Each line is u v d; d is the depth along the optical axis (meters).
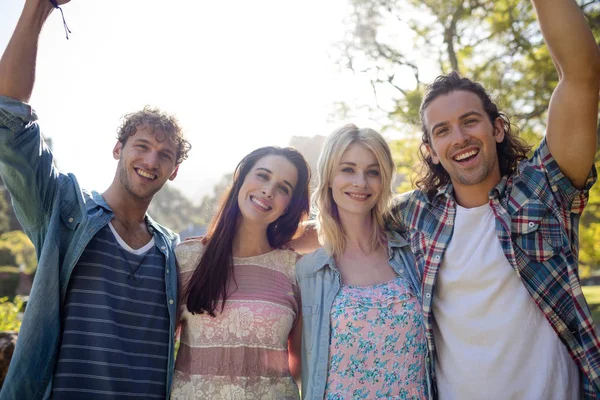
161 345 2.99
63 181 3.02
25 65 2.71
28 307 2.71
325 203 3.37
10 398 2.63
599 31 8.11
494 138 2.97
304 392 3.04
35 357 2.66
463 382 2.72
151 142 3.15
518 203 2.80
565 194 2.70
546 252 2.67
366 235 3.37
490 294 2.72
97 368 2.73
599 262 9.28
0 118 2.62
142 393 2.85
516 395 2.63
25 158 2.72
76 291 2.84
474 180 2.88
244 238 3.43
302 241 3.76
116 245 3.01
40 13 2.74
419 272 3.03
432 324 2.88
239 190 3.44
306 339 3.09
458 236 2.91
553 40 2.58
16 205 2.83
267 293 3.23
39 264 2.75
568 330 2.60
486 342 2.71
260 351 3.07
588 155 2.61
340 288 3.10
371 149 3.29
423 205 3.18
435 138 3.00
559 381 2.60
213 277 3.15
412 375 2.92
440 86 3.05
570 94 2.57
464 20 9.27
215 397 2.98
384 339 2.92
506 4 8.93
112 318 2.84
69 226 2.91
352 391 2.86
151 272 3.08
